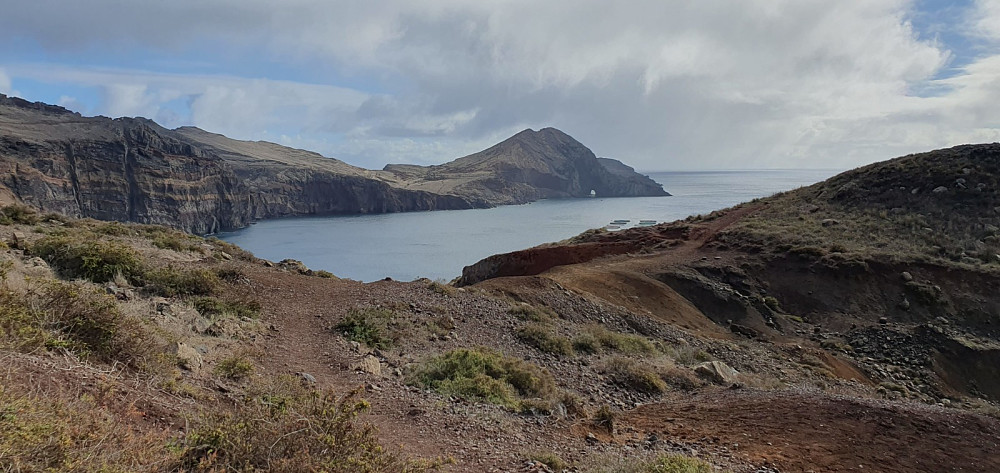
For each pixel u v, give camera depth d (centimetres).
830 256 2903
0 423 290
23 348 491
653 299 2591
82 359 546
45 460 287
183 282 1304
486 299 1955
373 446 435
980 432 907
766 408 1030
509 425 799
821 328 2486
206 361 790
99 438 336
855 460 781
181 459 380
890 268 2744
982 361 2092
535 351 1449
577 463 674
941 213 3331
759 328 2484
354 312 1414
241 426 417
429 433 712
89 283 1084
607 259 3538
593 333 1755
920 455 805
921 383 1986
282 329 1230
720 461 750
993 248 2842
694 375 1448
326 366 985
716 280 2881
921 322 2409
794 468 750
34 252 1273
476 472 590
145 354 636
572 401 990
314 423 426
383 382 941
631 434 876
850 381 1920
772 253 3112
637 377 1297
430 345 1302
